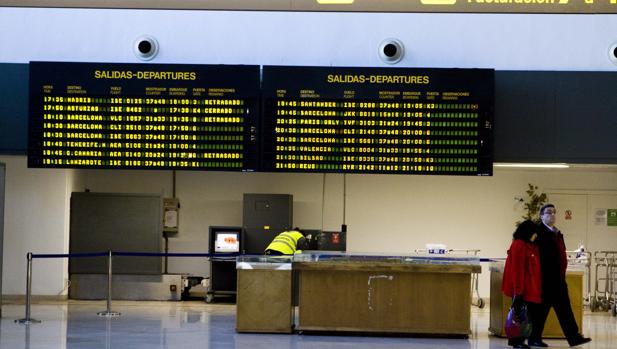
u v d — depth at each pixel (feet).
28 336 62.95
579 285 66.33
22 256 89.97
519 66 66.08
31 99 64.85
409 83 64.18
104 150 65.00
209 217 97.35
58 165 65.00
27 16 67.36
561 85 65.21
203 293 97.50
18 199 90.02
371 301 64.85
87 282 92.12
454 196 96.22
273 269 65.77
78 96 64.90
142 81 64.90
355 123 64.39
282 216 91.50
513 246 60.08
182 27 67.00
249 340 61.98
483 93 64.08
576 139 64.95
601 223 96.02
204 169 64.80
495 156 65.26
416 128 64.18
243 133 64.64
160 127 64.95
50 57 67.31
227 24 66.90
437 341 62.85
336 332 65.31
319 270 64.90
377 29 66.64
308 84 64.44
